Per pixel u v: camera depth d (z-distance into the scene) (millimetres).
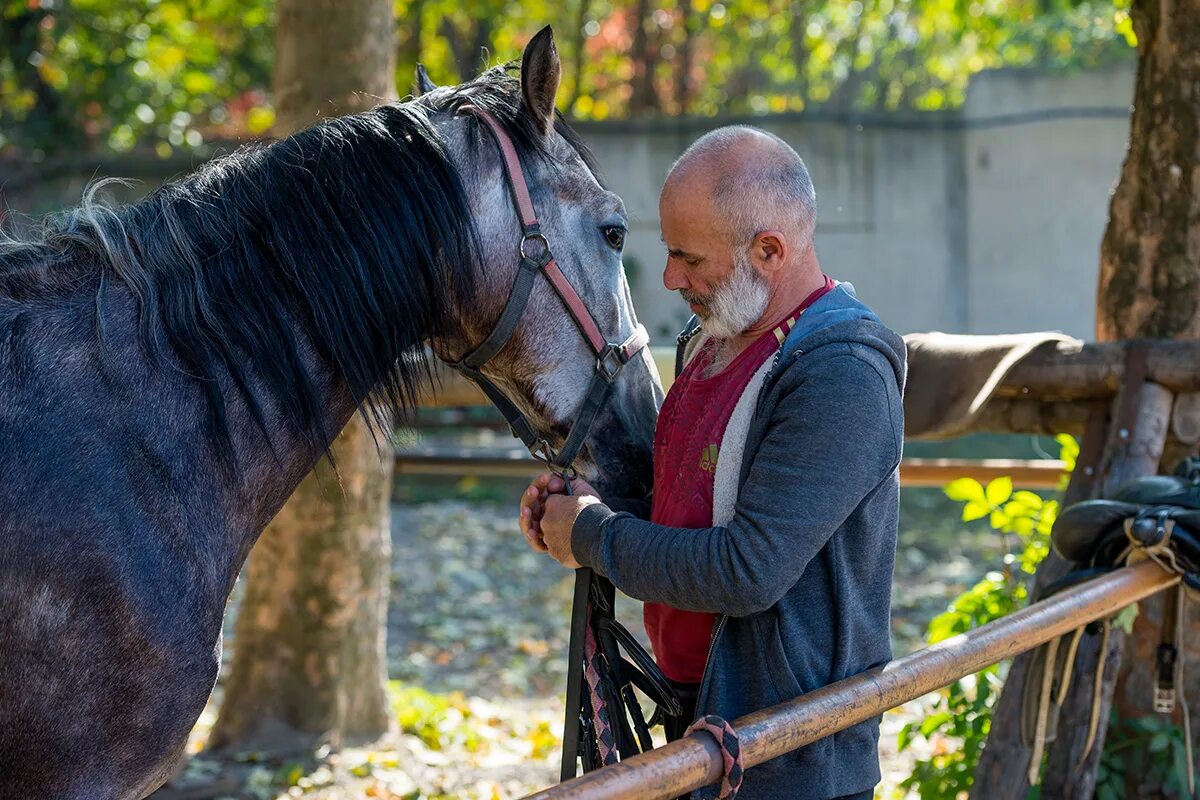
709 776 1506
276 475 1817
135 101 12023
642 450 2008
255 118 13148
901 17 14156
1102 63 9977
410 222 1805
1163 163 2959
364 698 4320
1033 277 10125
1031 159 10070
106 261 1725
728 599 1625
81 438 1588
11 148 11328
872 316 1741
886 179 10078
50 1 11586
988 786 2789
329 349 1797
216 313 1748
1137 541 2287
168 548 1623
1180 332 2939
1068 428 3031
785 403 1666
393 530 8117
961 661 1843
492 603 6637
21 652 1525
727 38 14305
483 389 2014
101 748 1581
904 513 8500
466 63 13250
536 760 4219
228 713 4207
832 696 1648
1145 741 2840
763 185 1709
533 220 1881
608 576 1729
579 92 13547
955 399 2834
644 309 9875
